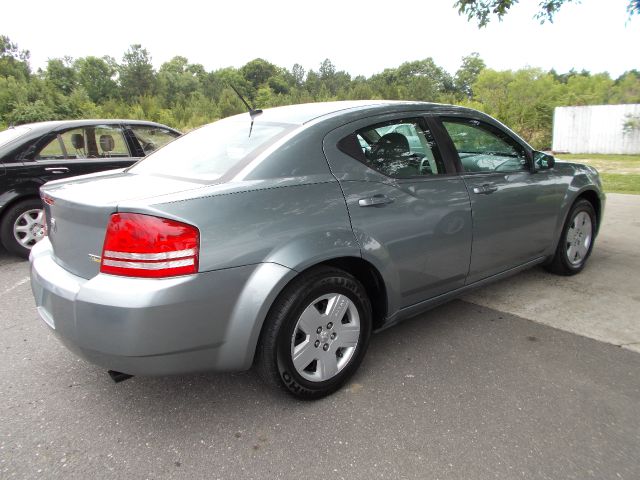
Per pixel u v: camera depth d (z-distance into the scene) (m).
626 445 2.22
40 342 3.42
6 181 5.32
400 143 3.04
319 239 2.47
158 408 2.61
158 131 6.89
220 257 2.19
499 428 2.36
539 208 3.90
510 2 7.07
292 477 2.08
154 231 2.08
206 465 2.16
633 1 6.58
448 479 2.04
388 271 2.82
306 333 2.53
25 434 2.39
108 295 2.07
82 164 5.89
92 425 2.47
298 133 2.68
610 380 2.76
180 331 2.14
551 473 2.05
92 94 87.25
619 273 4.61
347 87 113.62
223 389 2.78
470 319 3.65
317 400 2.65
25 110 49.50
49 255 2.64
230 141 2.91
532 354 3.09
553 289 4.22
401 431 2.36
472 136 3.52
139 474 2.11
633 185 10.51
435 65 110.00
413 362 3.02
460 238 3.24
